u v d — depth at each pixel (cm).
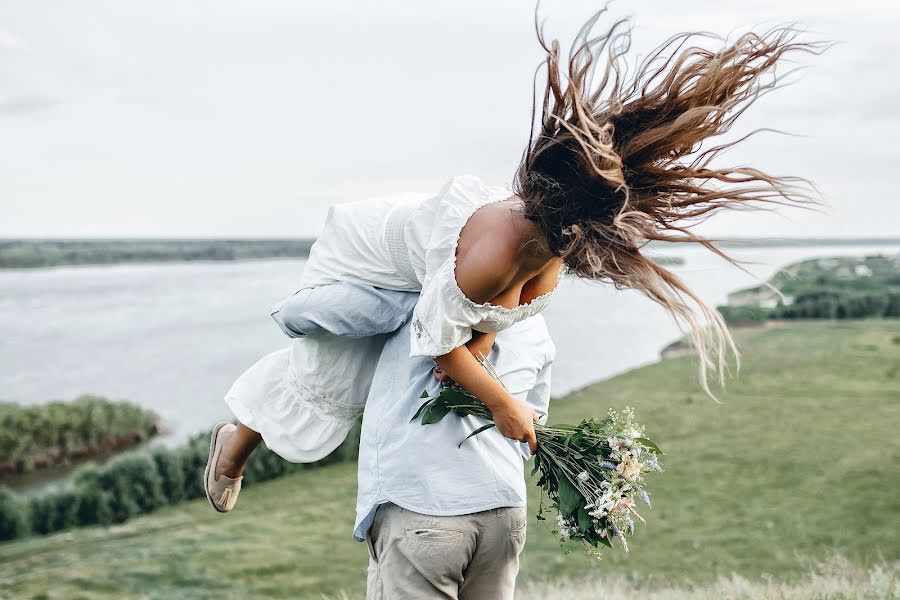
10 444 2962
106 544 1588
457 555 296
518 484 309
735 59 251
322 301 330
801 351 3291
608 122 254
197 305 9369
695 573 1196
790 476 1695
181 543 1566
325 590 1277
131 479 1920
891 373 2742
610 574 1187
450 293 273
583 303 9000
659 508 1555
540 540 1359
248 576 1357
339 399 355
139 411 3519
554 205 255
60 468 2962
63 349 6378
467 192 295
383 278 331
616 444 302
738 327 4266
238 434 373
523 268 272
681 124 247
